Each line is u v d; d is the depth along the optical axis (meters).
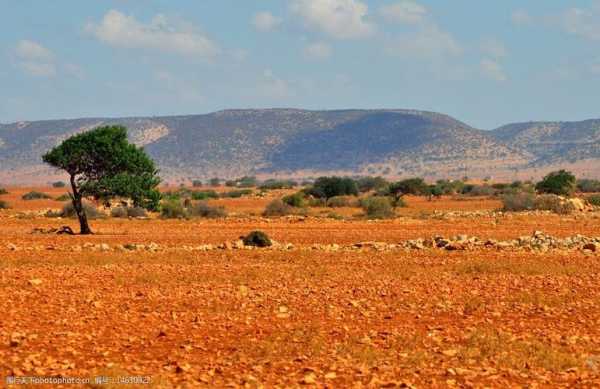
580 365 51.31
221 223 192.62
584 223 180.38
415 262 105.19
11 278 87.44
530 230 161.38
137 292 77.88
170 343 56.22
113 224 190.50
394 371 48.75
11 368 47.25
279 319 65.12
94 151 157.25
